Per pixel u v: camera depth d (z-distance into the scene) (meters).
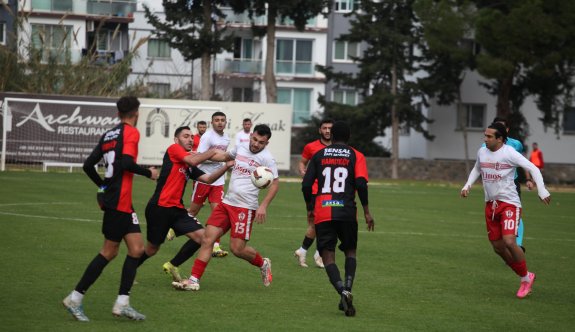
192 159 26.48
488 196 28.91
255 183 26.58
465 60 129.62
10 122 92.94
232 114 106.75
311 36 167.88
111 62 141.00
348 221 24.20
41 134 96.69
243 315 23.20
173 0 135.00
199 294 26.30
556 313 25.28
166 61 163.38
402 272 32.66
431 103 153.62
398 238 44.47
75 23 152.50
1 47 110.88
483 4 131.00
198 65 164.25
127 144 21.52
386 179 133.88
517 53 121.06
